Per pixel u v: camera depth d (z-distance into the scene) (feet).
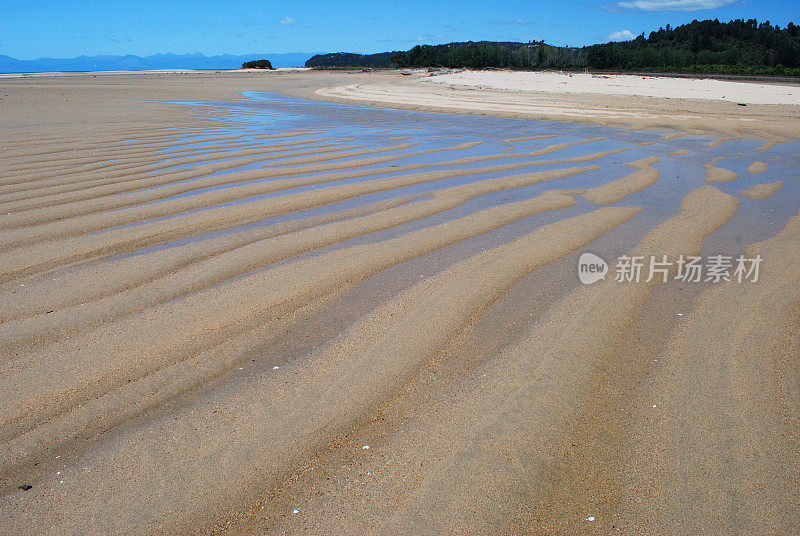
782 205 33.04
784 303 19.42
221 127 66.80
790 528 10.50
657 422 13.47
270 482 11.80
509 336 17.53
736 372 15.35
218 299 19.92
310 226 28.40
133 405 14.23
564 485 11.71
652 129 68.08
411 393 14.73
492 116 83.76
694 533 10.48
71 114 74.38
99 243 25.43
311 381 15.21
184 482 11.75
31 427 13.42
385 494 11.44
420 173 41.52
